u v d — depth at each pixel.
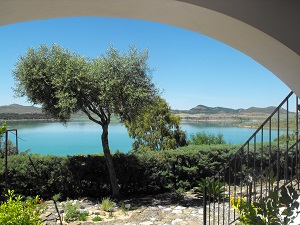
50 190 8.78
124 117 8.30
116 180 8.73
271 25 1.84
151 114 13.89
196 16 1.96
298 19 1.87
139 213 7.12
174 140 14.30
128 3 1.86
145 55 8.15
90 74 7.92
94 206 7.88
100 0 1.82
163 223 6.30
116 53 8.02
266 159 8.73
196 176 9.26
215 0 1.81
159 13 2.00
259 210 2.38
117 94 7.84
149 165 9.06
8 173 8.38
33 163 8.60
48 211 7.32
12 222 2.88
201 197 8.20
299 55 1.88
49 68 8.10
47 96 8.24
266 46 2.04
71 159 8.86
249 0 1.84
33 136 26.55
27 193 8.60
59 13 1.96
